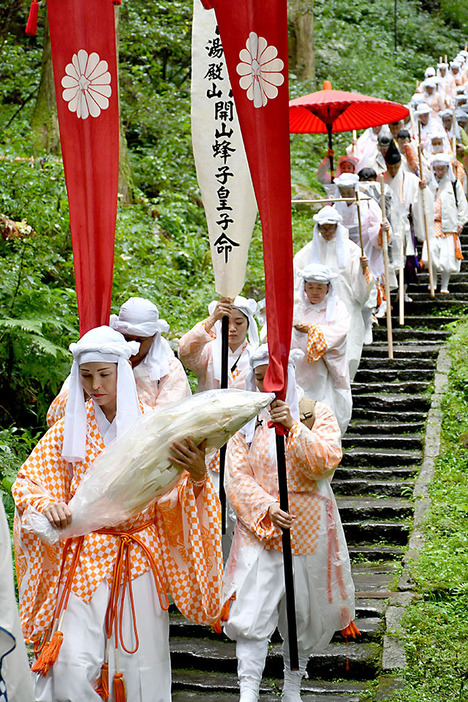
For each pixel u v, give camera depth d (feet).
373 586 19.88
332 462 15.17
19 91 50.16
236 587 15.19
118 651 11.96
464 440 26.35
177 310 33.68
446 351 32.89
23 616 12.35
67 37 13.73
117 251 34.40
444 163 40.14
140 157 48.21
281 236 13.55
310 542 15.42
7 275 26.20
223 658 18.25
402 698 15.67
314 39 77.61
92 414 12.59
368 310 31.40
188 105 53.67
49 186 31.86
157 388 17.19
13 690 9.59
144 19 54.34
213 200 16.62
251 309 19.79
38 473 12.46
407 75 80.02
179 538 12.66
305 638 15.62
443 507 23.07
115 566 12.09
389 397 29.55
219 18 13.12
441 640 17.26
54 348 24.54
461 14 93.20
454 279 42.22
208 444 12.08
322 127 37.91
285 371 14.19
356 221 34.19
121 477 11.76
